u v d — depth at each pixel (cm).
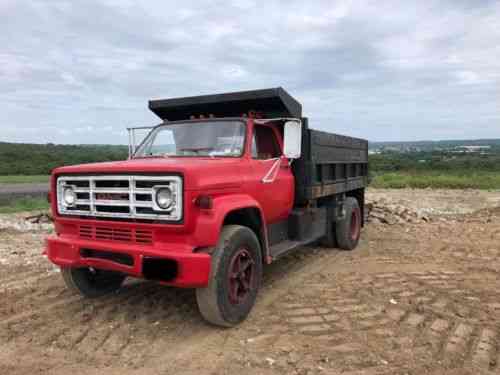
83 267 479
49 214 1176
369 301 500
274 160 550
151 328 430
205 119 550
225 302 411
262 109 606
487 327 425
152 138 568
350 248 787
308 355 367
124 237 413
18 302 501
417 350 375
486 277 600
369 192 2056
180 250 388
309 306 486
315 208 663
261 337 405
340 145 739
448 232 955
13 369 350
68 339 405
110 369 350
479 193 1995
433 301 498
